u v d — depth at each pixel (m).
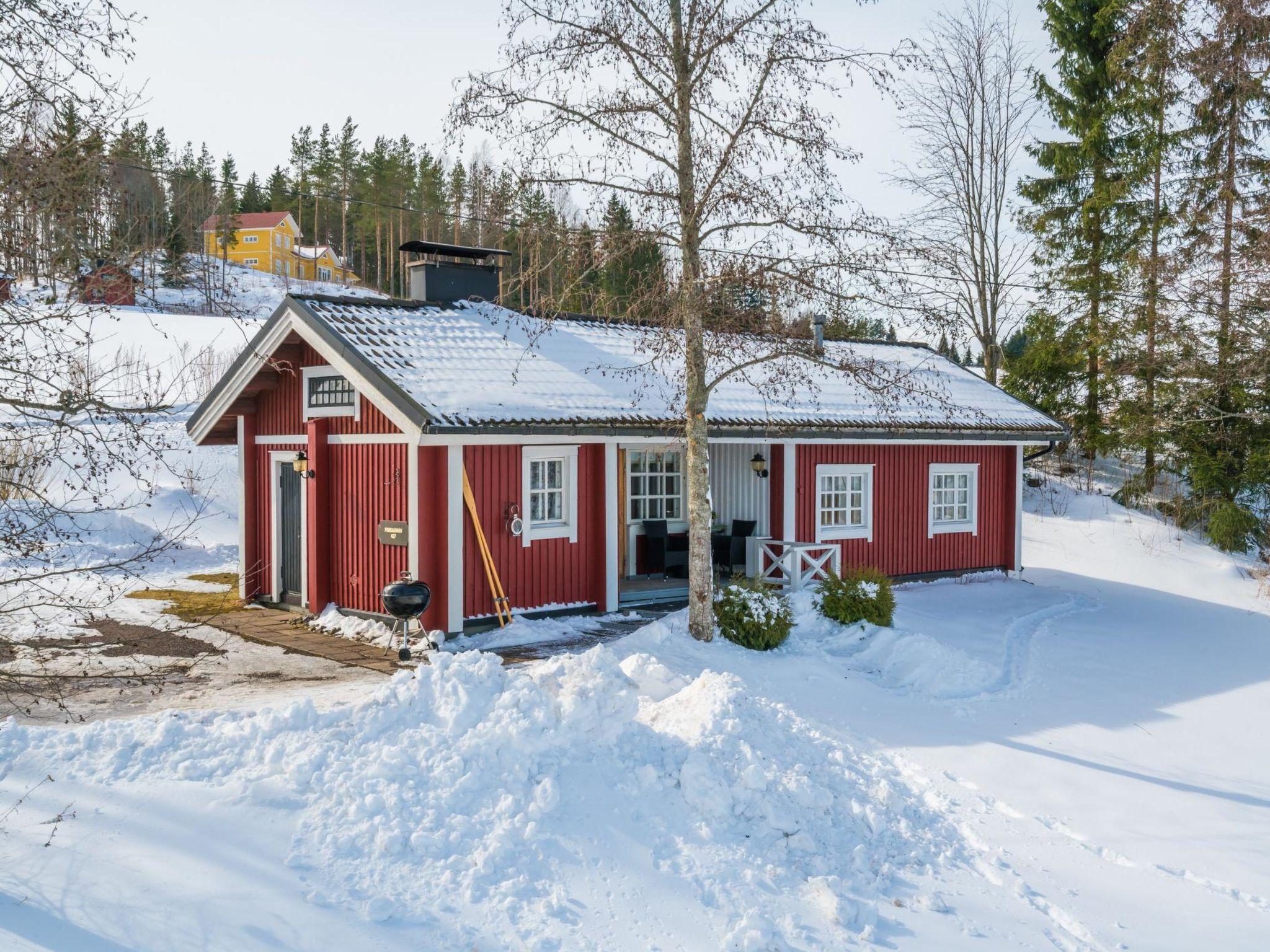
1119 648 14.24
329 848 5.91
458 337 13.95
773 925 5.89
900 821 7.41
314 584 13.60
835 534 17.02
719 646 11.65
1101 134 25.83
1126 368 25.06
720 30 10.80
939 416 17.88
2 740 6.98
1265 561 22.28
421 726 7.23
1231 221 24.36
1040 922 6.23
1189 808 8.12
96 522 18.64
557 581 13.52
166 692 9.70
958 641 13.52
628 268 11.69
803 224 10.84
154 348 29.78
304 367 14.09
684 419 13.85
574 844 6.30
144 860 5.61
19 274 6.45
